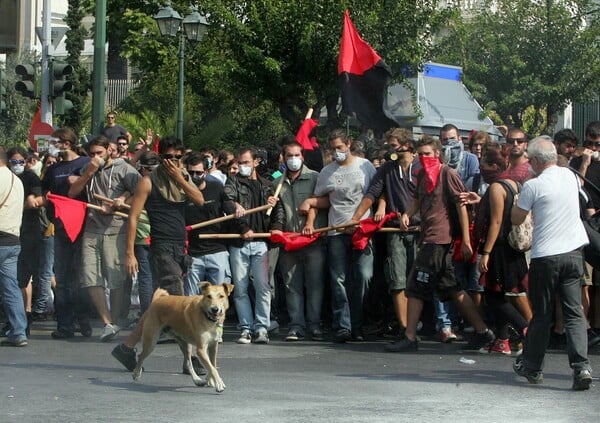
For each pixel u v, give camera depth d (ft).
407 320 37.58
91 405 26.43
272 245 41.14
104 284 40.06
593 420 25.12
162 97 104.12
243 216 39.81
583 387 29.25
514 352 37.19
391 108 68.13
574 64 92.07
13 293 38.17
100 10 62.23
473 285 39.24
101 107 62.44
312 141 49.19
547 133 96.07
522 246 35.63
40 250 48.37
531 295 30.17
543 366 32.19
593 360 35.65
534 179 30.19
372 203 39.83
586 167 38.88
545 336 30.01
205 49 92.89
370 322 42.65
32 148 68.95
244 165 40.75
